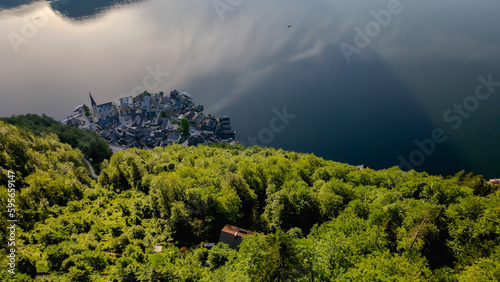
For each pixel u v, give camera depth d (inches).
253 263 2741.1
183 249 3732.8
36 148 6648.6
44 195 4810.5
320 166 6318.9
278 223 4067.4
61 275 3048.7
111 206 4849.9
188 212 4173.2
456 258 3171.8
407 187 4921.3
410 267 2517.2
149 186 5324.8
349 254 2733.8
